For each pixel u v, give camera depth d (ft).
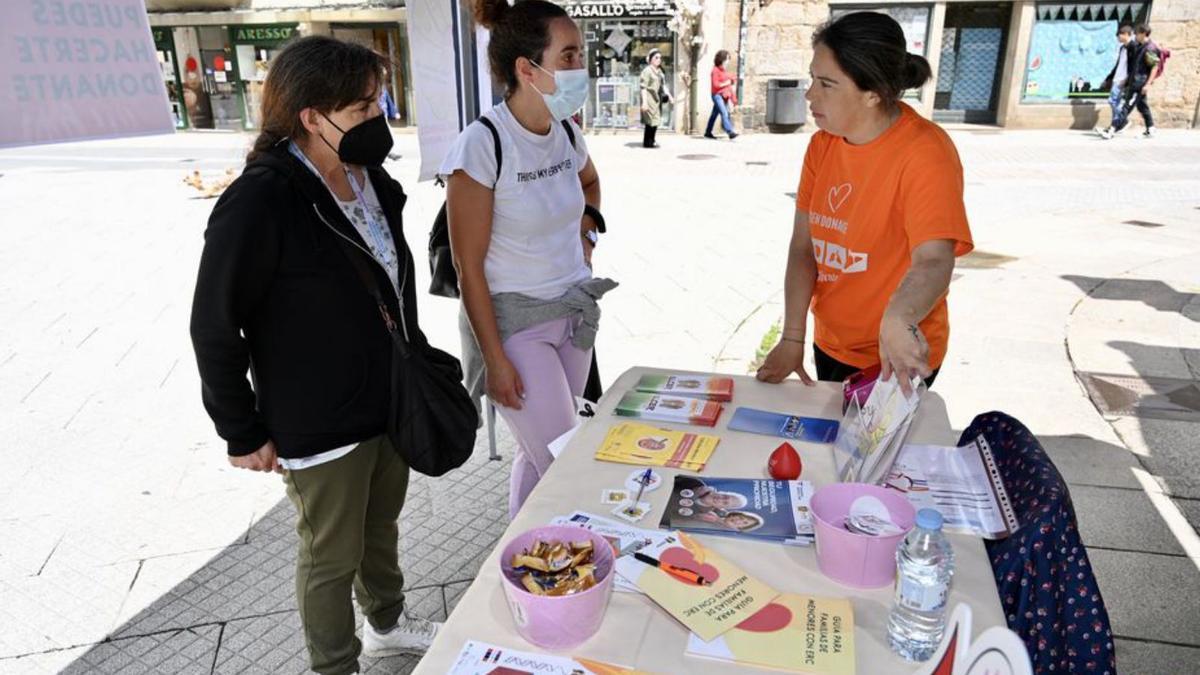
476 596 4.64
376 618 7.83
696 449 6.22
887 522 4.83
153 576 9.48
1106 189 31.27
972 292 19.27
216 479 11.62
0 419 13.43
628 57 51.57
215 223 5.65
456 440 6.92
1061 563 4.67
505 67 7.45
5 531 10.32
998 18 48.98
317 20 54.80
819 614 4.36
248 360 6.04
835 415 6.86
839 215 7.14
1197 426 12.62
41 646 8.36
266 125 6.10
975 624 4.25
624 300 19.02
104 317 18.52
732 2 49.34
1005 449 5.65
